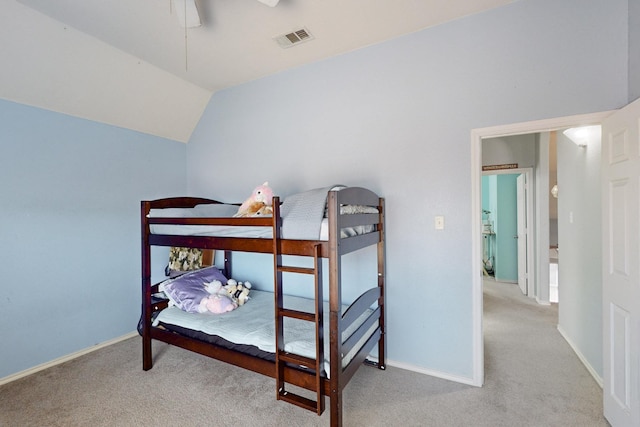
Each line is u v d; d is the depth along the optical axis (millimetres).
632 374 1613
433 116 2377
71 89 2672
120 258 3223
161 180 3617
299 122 2982
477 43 2221
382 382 2303
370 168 2627
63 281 2771
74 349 2828
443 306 2365
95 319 2998
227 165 3512
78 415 1973
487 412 1946
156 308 2637
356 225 1938
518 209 5113
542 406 1999
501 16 2145
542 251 4172
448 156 2330
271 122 3160
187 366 2604
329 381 1673
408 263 2482
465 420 1873
